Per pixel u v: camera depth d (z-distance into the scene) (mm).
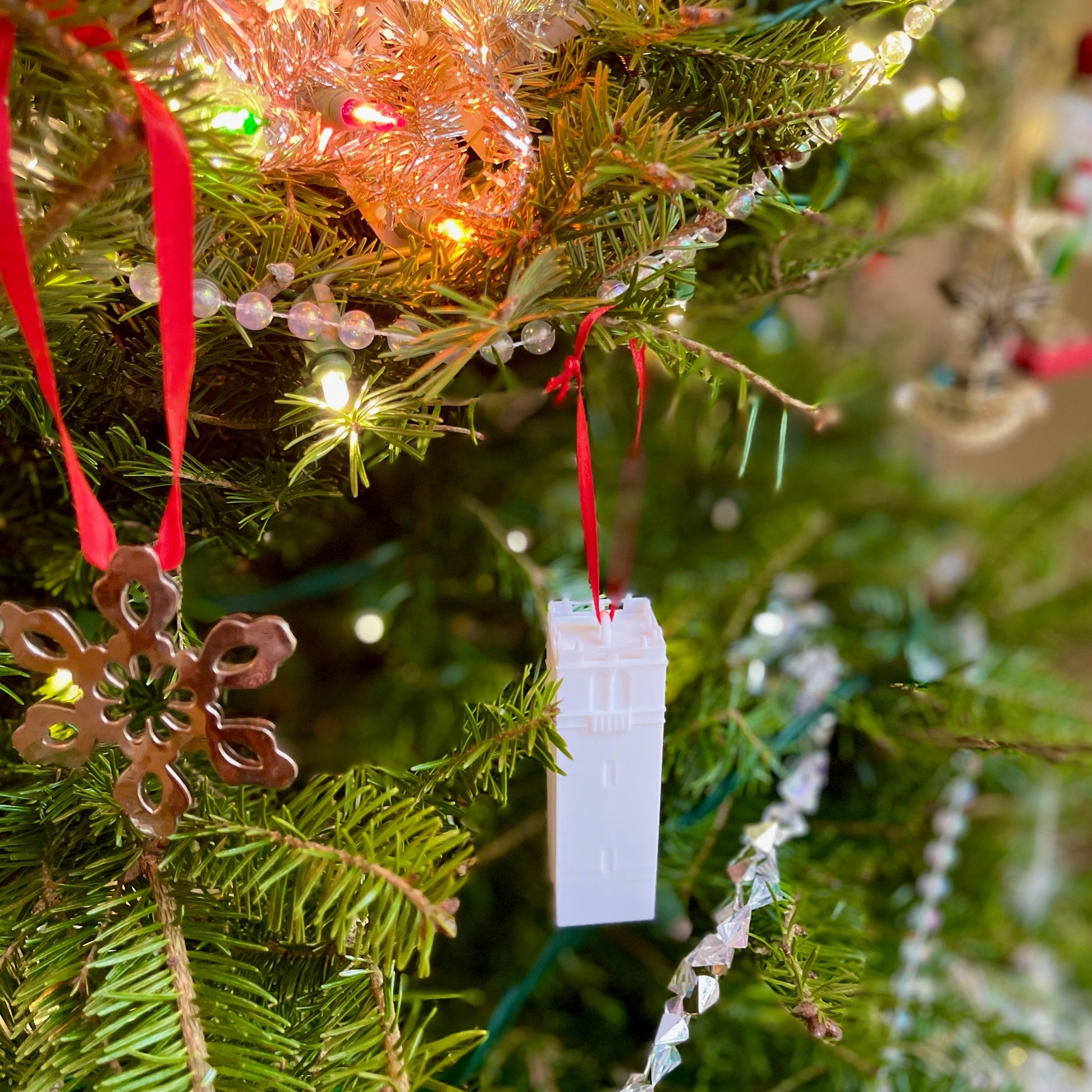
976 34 557
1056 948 688
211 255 373
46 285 349
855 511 763
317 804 379
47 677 419
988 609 706
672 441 661
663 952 556
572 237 373
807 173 492
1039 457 984
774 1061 533
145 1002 352
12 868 386
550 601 412
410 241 377
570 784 400
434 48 368
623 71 405
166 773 355
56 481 460
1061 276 652
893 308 812
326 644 604
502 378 485
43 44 310
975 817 714
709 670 520
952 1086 529
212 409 419
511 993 483
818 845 538
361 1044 366
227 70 351
